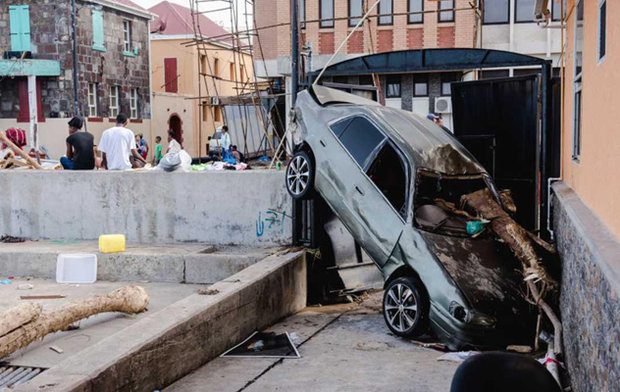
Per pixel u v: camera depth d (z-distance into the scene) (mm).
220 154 29766
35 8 38719
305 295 9758
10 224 12305
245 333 7746
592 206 5871
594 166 5781
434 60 10844
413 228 7719
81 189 11977
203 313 6746
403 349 7309
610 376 3512
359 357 7008
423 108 26188
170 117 48625
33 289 10023
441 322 7148
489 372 2580
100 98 41156
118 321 8227
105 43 41656
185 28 56000
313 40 28203
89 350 5582
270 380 6281
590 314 4410
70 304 7602
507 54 10344
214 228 11375
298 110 9719
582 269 4922
